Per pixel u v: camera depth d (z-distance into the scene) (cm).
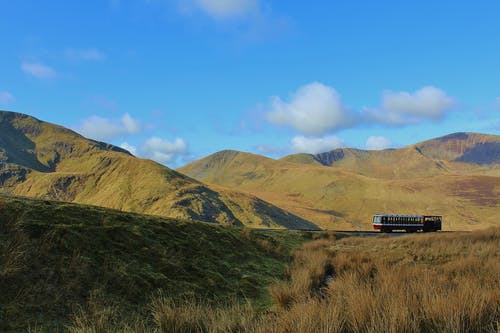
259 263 1733
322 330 567
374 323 581
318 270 1559
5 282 830
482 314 621
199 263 1403
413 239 2920
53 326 774
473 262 1580
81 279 961
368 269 1494
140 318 893
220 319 721
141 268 1152
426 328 607
